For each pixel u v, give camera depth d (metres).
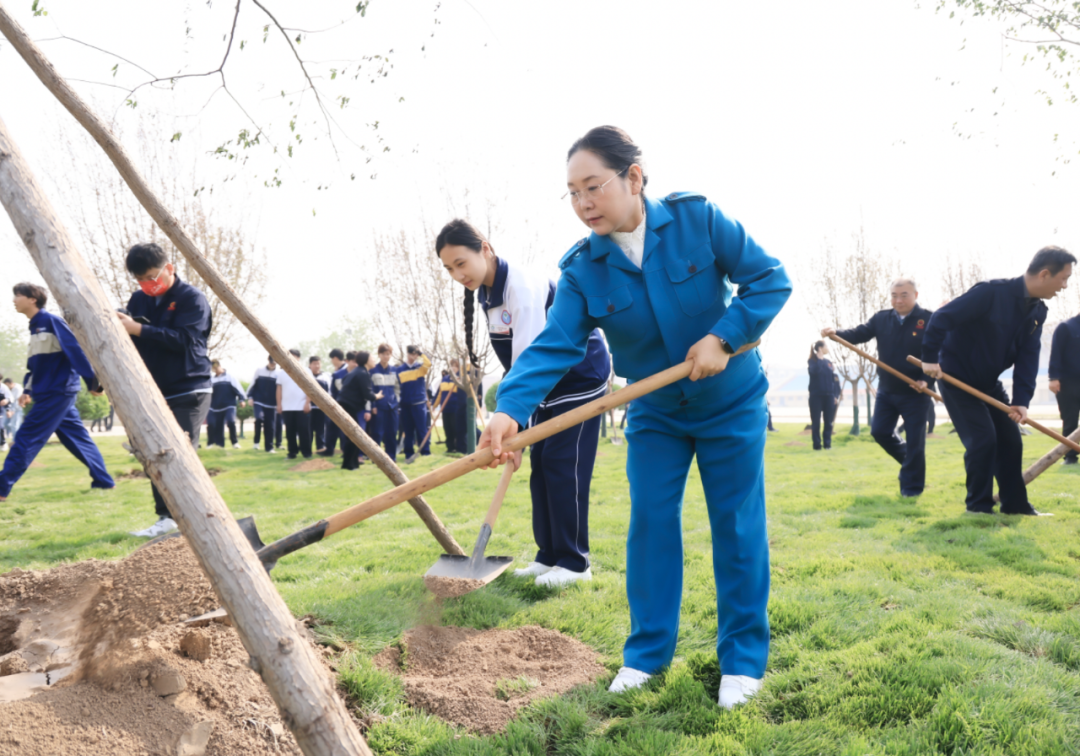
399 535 5.14
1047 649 2.64
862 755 1.92
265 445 15.32
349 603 3.22
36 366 6.41
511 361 4.11
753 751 1.99
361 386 10.97
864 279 22.02
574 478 3.81
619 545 4.70
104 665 2.17
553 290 4.07
